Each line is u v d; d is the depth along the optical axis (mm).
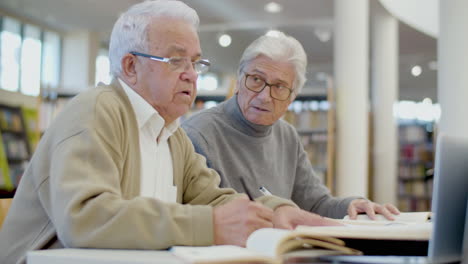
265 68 2217
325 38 10227
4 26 9188
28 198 1319
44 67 9922
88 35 10117
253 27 10133
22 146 7438
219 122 2256
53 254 972
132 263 882
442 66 4855
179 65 1472
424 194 11328
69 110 1298
